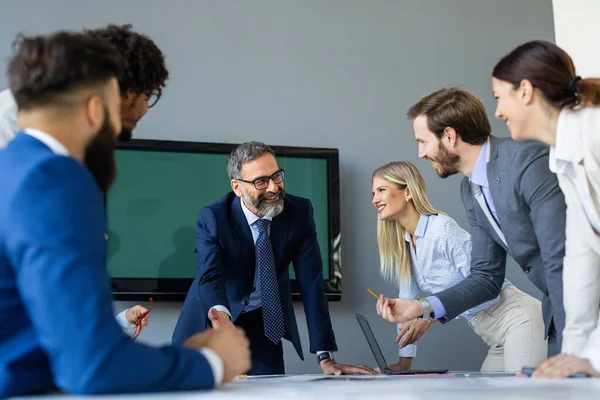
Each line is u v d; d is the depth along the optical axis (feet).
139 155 11.74
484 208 7.75
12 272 3.03
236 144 12.18
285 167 12.32
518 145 7.12
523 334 8.57
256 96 12.57
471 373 6.88
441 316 7.73
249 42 12.67
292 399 2.83
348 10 13.25
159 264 11.60
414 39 13.51
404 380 4.66
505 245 7.80
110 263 11.40
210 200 11.95
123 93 4.91
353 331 12.39
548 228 6.60
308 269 9.25
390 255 9.84
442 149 7.71
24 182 2.97
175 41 12.30
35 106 3.32
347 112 12.96
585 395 2.93
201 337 3.63
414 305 7.61
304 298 9.22
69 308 2.87
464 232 9.21
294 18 12.96
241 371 3.56
